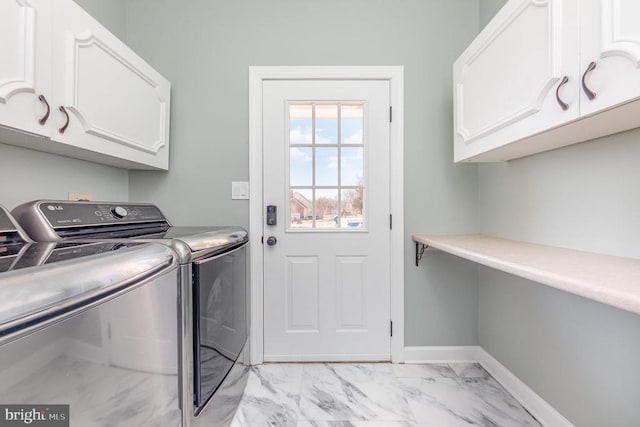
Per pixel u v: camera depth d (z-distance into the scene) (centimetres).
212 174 168
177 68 166
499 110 104
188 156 167
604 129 84
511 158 135
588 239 101
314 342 172
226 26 167
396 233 170
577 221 105
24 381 42
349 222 174
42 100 87
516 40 94
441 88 168
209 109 167
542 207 122
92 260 57
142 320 68
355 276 172
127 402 63
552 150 116
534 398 128
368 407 134
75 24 98
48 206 98
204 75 167
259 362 169
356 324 173
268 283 171
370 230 172
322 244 172
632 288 55
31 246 75
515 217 139
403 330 171
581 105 71
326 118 171
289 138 171
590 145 99
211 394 104
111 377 58
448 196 171
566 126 81
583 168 102
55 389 47
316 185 173
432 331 172
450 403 136
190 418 91
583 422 104
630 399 88
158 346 75
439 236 160
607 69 64
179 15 166
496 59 106
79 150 109
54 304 46
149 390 71
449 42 168
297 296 172
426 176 170
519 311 138
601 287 56
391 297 172
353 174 173
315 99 169
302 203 173
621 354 91
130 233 114
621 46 60
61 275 49
